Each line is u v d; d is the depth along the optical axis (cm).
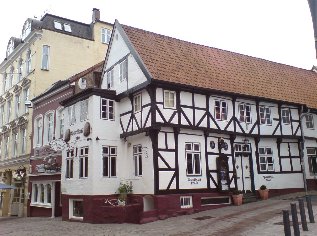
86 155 1836
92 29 3209
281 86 2369
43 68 2820
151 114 1678
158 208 1596
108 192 1778
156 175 1647
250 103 2089
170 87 1752
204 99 1884
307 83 2622
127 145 1870
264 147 2112
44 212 2298
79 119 1941
